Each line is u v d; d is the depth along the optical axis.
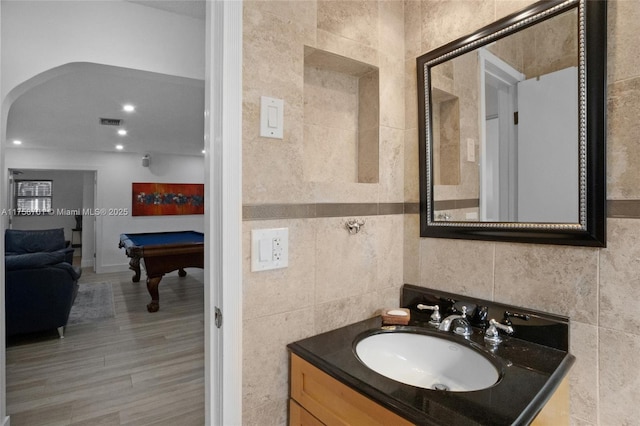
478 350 1.06
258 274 1.08
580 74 0.98
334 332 1.21
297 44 1.17
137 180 7.27
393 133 1.47
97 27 2.05
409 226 1.49
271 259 1.10
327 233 1.25
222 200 1.01
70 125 4.75
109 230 6.98
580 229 0.99
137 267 5.70
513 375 0.89
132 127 4.92
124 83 3.17
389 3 1.45
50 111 4.04
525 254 1.13
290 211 1.15
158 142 6.10
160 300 4.71
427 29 1.42
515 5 1.14
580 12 0.98
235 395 1.04
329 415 0.95
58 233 5.57
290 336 1.15
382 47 1.42
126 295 4.96
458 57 1.30
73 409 2.19
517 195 1.14
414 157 1.47
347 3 1.31
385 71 1.43
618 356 0.93
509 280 1.17
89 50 2.03
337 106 1.45
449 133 1.34
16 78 1.89
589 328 0.99
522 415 0.72
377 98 1.43
